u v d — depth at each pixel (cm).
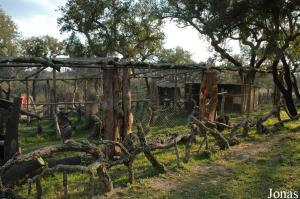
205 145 1138
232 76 4066
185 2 2239
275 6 1562
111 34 3641
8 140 841
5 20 4209
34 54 4275
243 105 2312
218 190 732
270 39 1692
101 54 3653
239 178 808
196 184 777
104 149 1005
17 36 4316
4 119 1025
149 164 941
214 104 1434
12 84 2800
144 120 1648
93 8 3484
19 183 763
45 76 2259
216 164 937
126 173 866
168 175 841
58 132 1539
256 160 962
